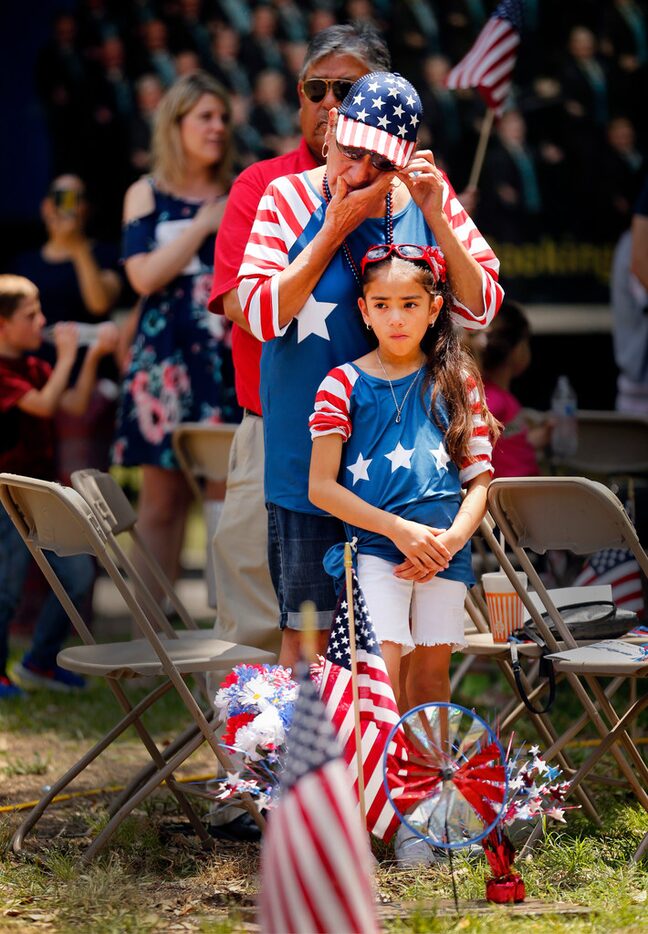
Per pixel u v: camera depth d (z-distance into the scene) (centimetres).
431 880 1076
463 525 1084
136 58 2916
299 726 704
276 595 1228
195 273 1889
